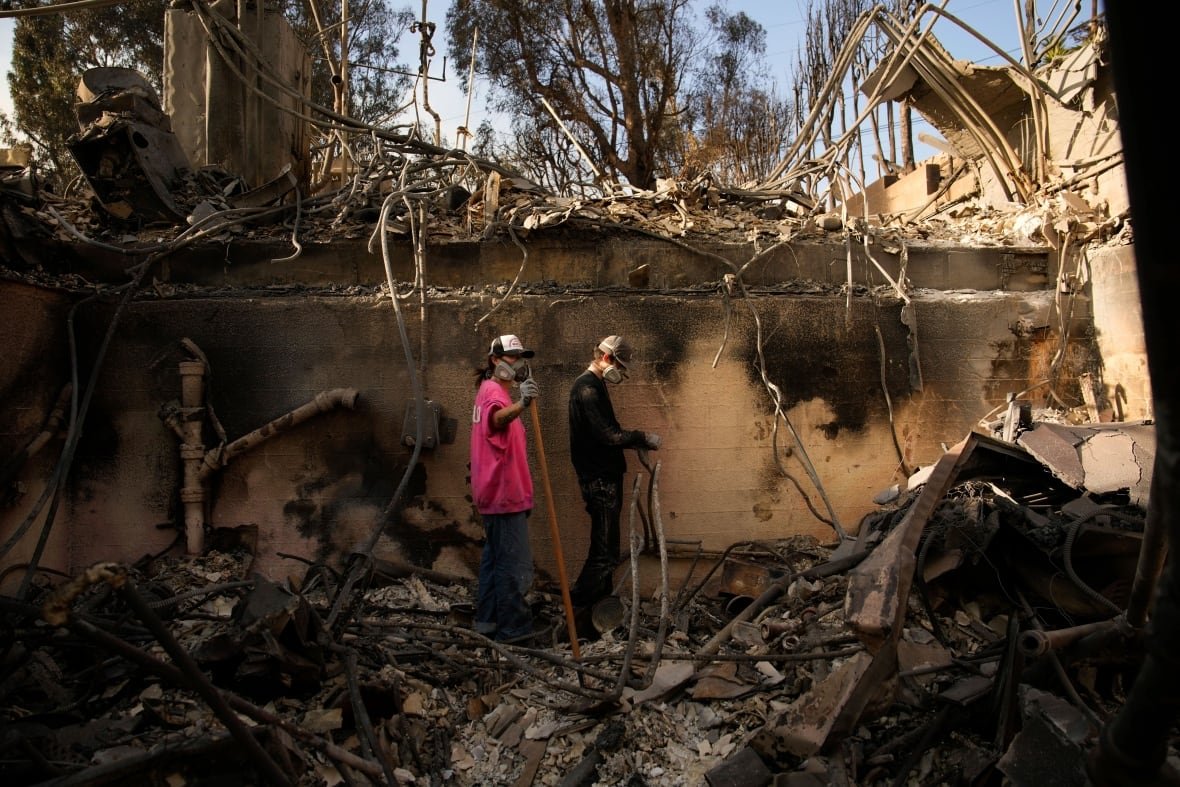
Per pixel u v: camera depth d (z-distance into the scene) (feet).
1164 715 5.45
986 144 25.80
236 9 23.89
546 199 20.31
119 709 11.91
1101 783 6.25
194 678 8.22
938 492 12.80
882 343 19.33
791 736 11.21
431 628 14.15
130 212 19.03
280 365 17.94
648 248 19.01
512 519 15.79
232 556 17.63
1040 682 11.12
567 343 18.45
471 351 18.25
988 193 27.84
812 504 18.97
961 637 13.70
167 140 20.16
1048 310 19.94
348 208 19.13
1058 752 9.12
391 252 18.49
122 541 17.51
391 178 20.44
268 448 17.84
